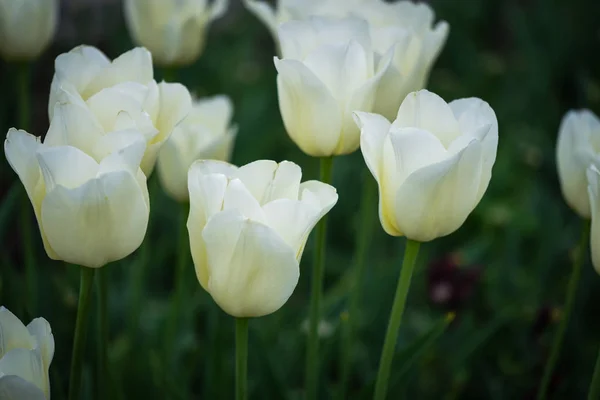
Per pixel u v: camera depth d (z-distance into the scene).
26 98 0.75
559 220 1.09
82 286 0.55
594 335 0.96
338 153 0.61
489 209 1.18
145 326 0.94
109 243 0.53
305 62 0.59
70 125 0.52
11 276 0.72
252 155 1.24
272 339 0.87
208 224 0.50
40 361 0.51
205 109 0.76
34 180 0.53
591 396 0.59
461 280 0.89
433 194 0.53
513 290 1.01
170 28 0.76
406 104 0.54
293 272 0.51
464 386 0.86
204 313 0.90
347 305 0.87
